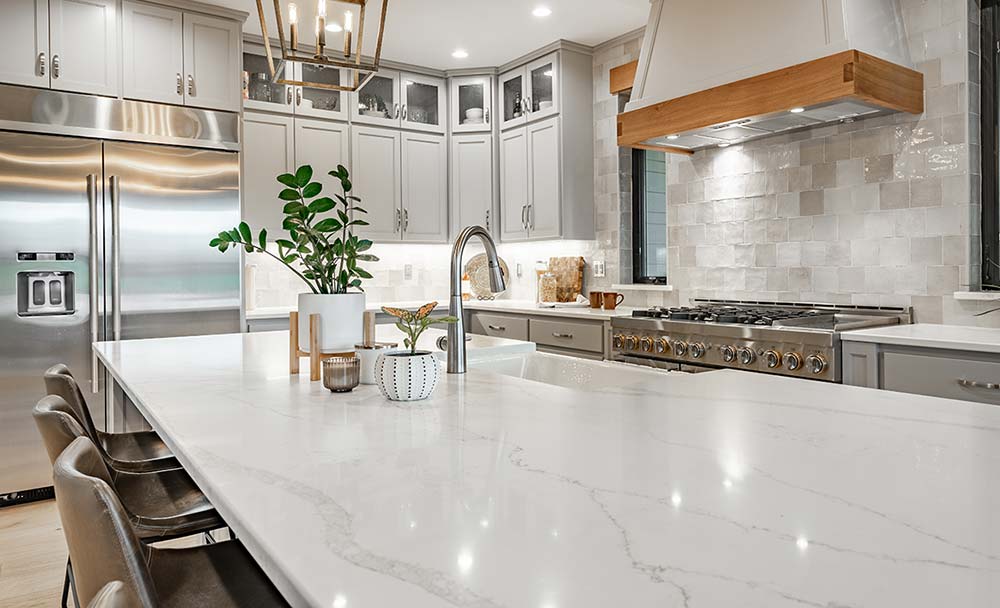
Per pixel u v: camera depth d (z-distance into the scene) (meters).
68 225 3.58
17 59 3.47
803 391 1.56
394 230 5.06
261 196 4.52
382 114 5.00
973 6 2.84
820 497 0.84
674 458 1.02
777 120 3.12
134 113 3.77
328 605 0.59
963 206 2.83
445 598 0.59
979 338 2.43
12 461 3.47
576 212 4.74
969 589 0.59
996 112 2.85
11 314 3.45
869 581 0.61
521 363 2.44
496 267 1.90
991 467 0.96
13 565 2.72
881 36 2.83
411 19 4.21
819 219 3.36
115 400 3.11
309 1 2.85
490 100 5.19
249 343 2.79
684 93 3.26
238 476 0.97
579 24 4.34
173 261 3.88
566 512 0.80
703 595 0.58
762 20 2.97
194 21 3.98
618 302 4.45
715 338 3.07
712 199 3.91
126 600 0.60
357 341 1.89
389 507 0.83
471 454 1.06
